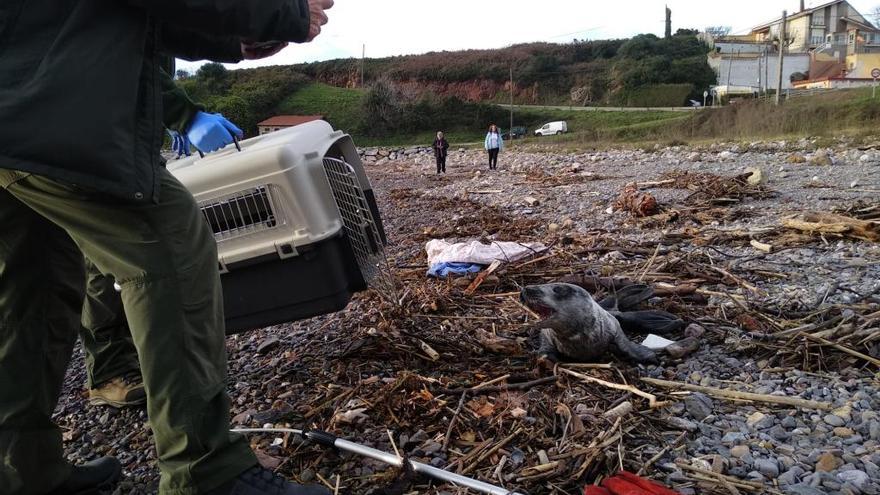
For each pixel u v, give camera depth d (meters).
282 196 3.48
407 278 6.59
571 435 3.21
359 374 4.09
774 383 3.73
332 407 3.67
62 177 2.04
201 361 2.38
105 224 2.26
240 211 3.54
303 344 4.82
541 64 71.94
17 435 2.54
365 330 4.83
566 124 53.72
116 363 4.07
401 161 35.91
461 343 4.41
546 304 3.89
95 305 3.86
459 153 36.97
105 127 2.08
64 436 3.87
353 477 2.99
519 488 2.82
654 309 5.05
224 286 3.64
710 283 5.72
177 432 2.34
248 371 4.48
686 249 7.06
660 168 17.31
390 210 13.33
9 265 2.44
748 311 4.82
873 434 3.09
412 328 4.77
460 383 3.86
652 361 4.05
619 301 4.99
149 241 2.27
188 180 3.51
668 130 37.31
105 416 4.03
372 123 60.19
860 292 5.13
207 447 2.38
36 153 2.00
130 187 2.13
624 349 4.06
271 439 3.38
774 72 67.50
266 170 3.45
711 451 3.06
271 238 3.55
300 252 3.56
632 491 2.51
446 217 11.39
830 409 3.38
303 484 2.83
